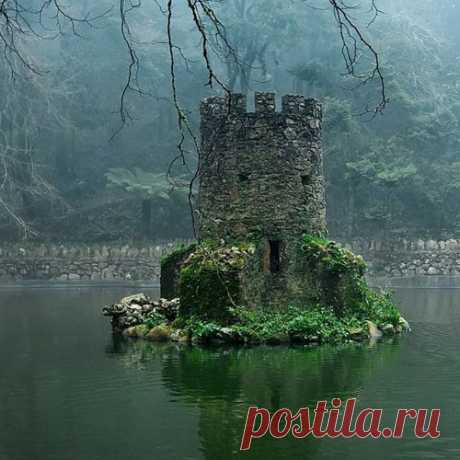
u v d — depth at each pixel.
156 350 18.02
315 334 19.22
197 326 19.27
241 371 15.24
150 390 13.54
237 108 21.72
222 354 17.41
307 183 22.00
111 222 55.31
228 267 19.55
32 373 15.14
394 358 16.83
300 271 21.19
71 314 25.94
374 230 52.12
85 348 18.31
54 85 55.66
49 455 9.88
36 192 53.50
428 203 53.41
